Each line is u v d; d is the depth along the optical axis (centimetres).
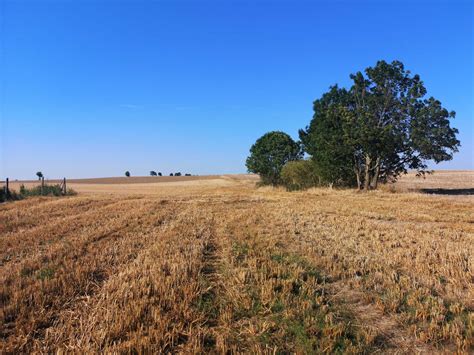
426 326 505
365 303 597
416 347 457
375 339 476
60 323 516
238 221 1511
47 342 464
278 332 482
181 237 1132
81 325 495
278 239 1102
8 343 459
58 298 601
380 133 2933
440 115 2958
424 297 605
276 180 4988
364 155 3344
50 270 769
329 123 3416
